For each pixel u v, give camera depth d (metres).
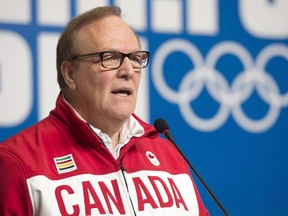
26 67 6.18
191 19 6.82
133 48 4.12
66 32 4.28
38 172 3.81
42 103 6.23
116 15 4.25
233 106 6.95
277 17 7.20
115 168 4.06
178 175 4.45
